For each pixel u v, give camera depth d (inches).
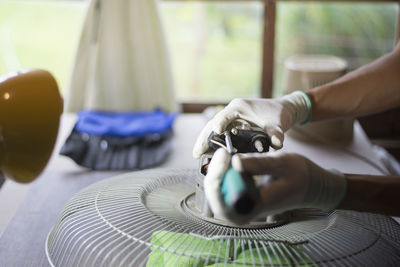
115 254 23.3
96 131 45.6
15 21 84.2
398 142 74.8
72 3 83.2
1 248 27.2
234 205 16.4
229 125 29.7
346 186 20.8
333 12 87.9
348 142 48.6
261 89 75.5
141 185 28.7
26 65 87.4
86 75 55.4
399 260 22.2
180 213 25.4
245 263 19.7
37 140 12.1
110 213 24.8
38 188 36.7
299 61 52.3
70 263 23.2
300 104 33.1
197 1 77.0
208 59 94.0
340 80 34.8
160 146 46.0
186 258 20.4
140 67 57.6
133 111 58.7
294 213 26.5
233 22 91.5
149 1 55.7
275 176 18.8
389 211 21.1
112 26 55.1
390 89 34.4
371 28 88.0
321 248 21.2
